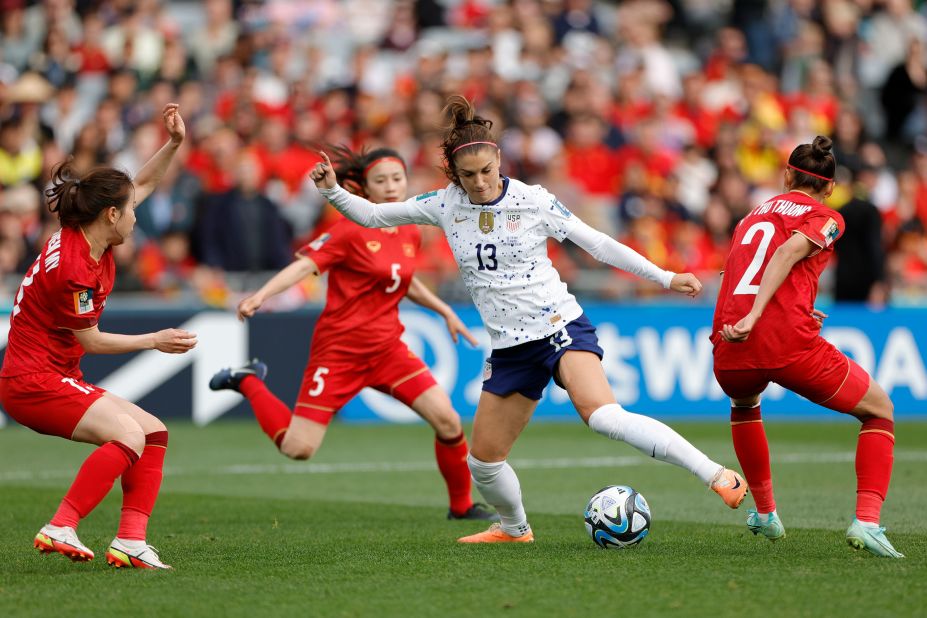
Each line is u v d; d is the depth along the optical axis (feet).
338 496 100.37
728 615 51.75
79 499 61.41
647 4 237.86
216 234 163.53
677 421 158.51
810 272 66.18
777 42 236.02
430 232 164.66
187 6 241.14
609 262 68.23
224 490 103.81
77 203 61.67
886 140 226.17
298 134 187.21
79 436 63.10
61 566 65.05
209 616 52.54
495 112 194.18
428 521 86.28
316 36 229.45
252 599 55.83
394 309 88.22
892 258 195.83
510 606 53.72
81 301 61.72
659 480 107.65
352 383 87.76
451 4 239.30
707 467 63.67
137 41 206.59
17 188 173.27
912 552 67.05
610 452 128.88
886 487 65.72
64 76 203.51
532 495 99.25
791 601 54.08
